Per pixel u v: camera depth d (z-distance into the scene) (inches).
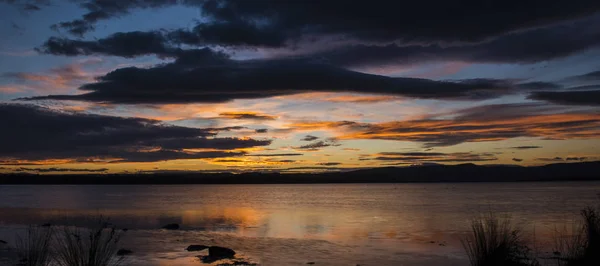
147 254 901.8
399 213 2148.1
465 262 821.9
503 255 510.3
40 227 1359.5
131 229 1409.9
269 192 7549.2
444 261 832.3
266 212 2315.5
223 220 1813.5
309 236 1238.9
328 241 1120.2
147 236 1220.5
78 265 413.4
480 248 529.7
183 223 1673.2
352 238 1186.6
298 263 816.9
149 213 2215.8
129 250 913.5
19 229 1317.7
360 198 4414.4
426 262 823.7
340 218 1887.3
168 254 903.7
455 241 1103.6
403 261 834.8
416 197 4429.1
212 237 1208.8
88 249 446.0
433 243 1069.1
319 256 891.4
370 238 1184.8
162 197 4862.2
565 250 732.7
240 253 927.0
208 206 2947.8
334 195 5556.1
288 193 6830.7
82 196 5083.7
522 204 2783.0
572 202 2950.3
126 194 6067.9
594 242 514.0
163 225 1583.4
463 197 4173.2
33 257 448.8
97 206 2837.1
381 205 2967.5
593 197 3732.8
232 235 1266.0
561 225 1357.0
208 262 819.4
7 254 785.6
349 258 866.8
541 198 3646.7
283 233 1322.6
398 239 1155.9
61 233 957.2
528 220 1584.6
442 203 3107.8
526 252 622.5
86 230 1280.8
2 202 3395.7
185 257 869.2
